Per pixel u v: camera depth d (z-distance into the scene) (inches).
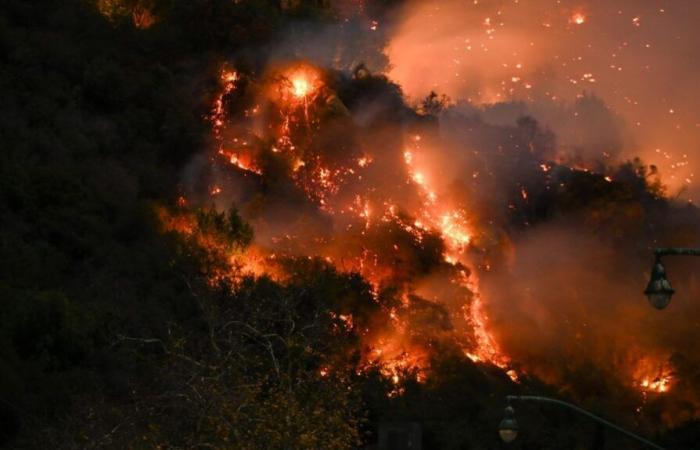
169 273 2421.3
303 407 1462.8
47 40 3083.2
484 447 2146.9
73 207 2551.7
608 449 2297.0
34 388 1903.3
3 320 2069.4
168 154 2947.8
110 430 1497.3
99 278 2354.8
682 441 2299.5
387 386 2215.8
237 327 1598.2
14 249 2341.3
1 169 2549.2
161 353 2132.1
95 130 2878.9
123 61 3149.6
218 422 1364.4
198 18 3284.9
